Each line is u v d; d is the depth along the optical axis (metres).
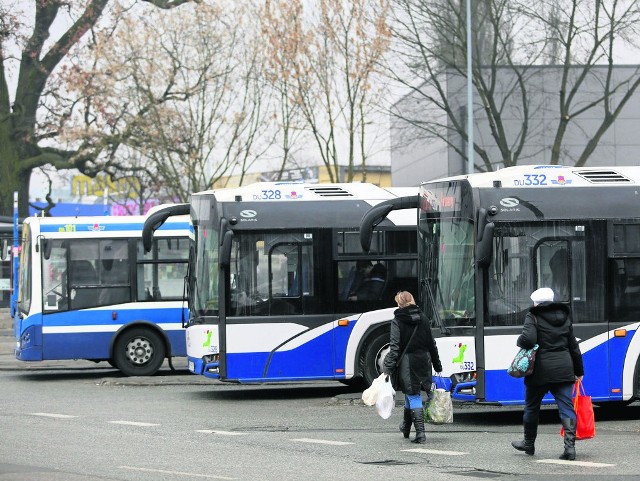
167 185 116.31
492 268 41.00
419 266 43.84
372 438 37.62
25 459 32.38
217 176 114.56
